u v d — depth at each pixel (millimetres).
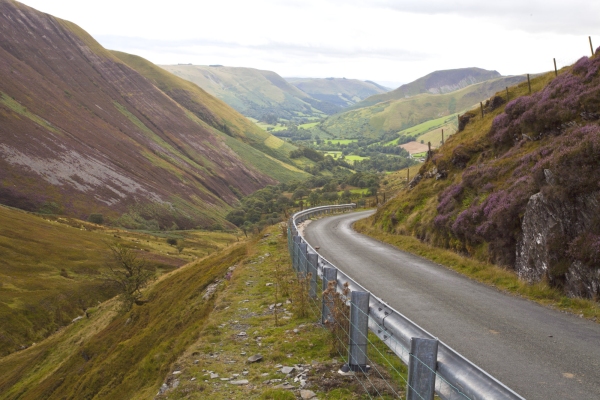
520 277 15531
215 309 14109
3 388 51125
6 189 162500
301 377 7875
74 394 25797
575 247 12945
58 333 71375
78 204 174375
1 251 100062
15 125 196250
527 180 17672
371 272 17781
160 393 8523
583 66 21906
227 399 7457
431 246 24047
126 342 27906
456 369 4812
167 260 119812
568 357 8250
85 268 104375
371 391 6828
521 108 24875
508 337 9492
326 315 10414
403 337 6031
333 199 161250
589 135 14453
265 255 23219
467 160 29188
